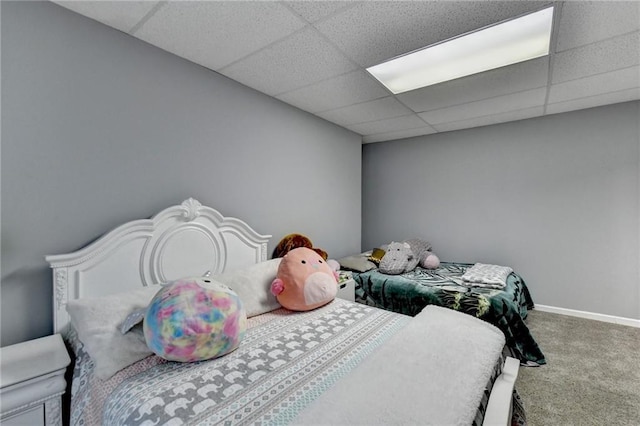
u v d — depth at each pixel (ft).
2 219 4.47
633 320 9.64
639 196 9.55
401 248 11.02
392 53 6.57
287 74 7.52
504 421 3.40
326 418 2.83
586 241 10.38
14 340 4.58
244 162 8.13
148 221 5.79
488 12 5.22
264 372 3.87
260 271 6.56
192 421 2.96
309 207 10.53
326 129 11.35
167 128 6.43
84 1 4.84
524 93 8.81
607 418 5.49
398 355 4.02
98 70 5.41
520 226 11.58
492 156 12.10
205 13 5.18
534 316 10.50
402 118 11.16
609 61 6.88
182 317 4.00
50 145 4.88
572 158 10.54
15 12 4.54
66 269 4.88
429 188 13.66
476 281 8.87
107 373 3.81
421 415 2.89
